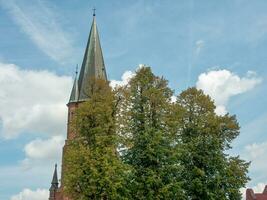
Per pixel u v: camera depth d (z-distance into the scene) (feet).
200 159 165.37
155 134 152.15
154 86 165.48
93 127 155.53
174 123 158.30
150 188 146.10
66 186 146.00
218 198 161.48
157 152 150.71
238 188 166.09
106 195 143.54
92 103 157.17
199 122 171.42
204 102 175.32
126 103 160.04
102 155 146.20
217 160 165.58
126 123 156.25
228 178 166.20
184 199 155.84
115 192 139.44
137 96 161.79
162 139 152.87
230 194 165.17
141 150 152.25
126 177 146.20
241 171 168.76
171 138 157.07
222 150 171.94
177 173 160.04
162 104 159.84
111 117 155.43
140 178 148.25
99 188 141.08
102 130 152.25
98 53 283.38
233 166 168.86
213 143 167.32
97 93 159.94
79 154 146.41
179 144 161.89
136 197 147.13
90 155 145.89
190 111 175.42
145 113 158.30
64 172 149.38
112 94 159.94
